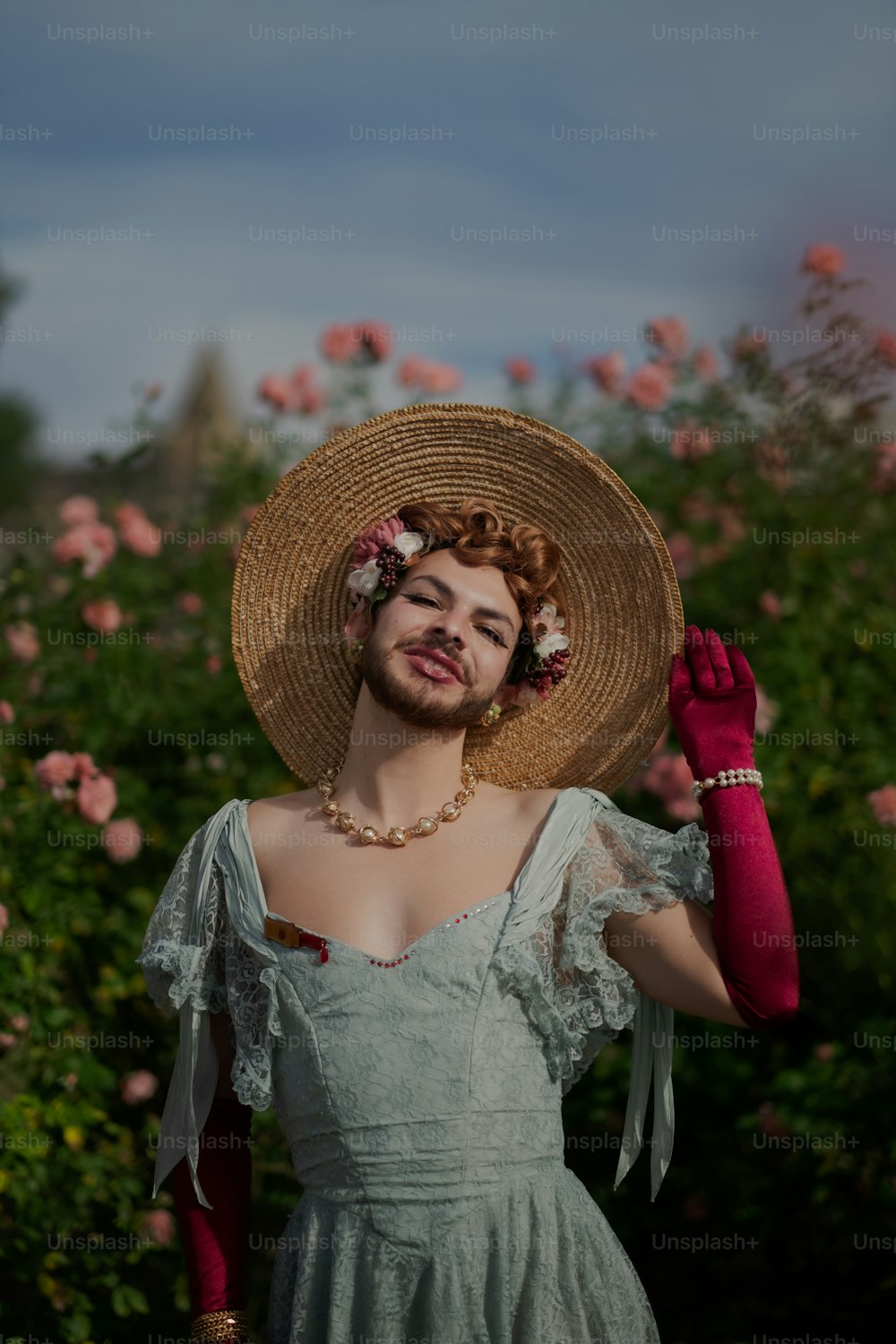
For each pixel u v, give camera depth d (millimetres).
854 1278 3506
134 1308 3213
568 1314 1935
